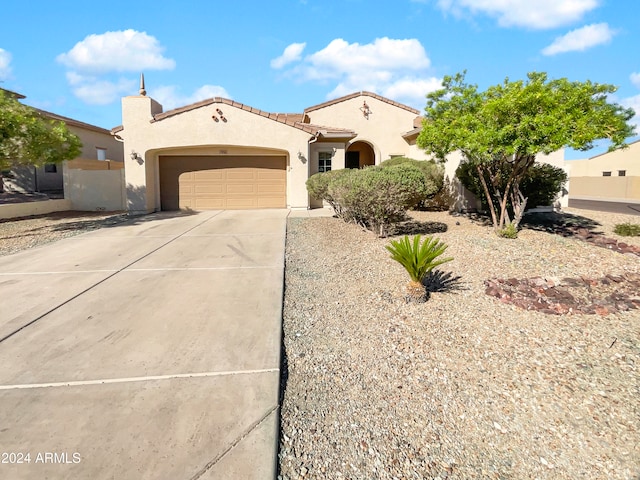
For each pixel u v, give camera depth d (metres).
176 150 18.50
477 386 4.00
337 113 21.88
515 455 3.13
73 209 20.28
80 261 8.86
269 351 4.56
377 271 7.66
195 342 4.79
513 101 8.12
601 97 8.57
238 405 3.55
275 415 3.42
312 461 2.99
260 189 19.19
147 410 3.45
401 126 22.22
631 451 3.15
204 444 3.04
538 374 4.17
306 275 7.73
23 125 12.46
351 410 3.62
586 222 13.46
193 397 3.65
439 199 17.19
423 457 3.08
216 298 6.37
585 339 4.84
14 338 4.87
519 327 5.18
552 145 7.85
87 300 6.27
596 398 3.77
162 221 15.19
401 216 10.80
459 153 15.85
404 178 9.70
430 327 5.26
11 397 3.62
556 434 3.34
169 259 9.02
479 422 3.49
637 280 7.08
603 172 41.25
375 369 4.31
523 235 10.22
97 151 26.06
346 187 10.93
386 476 2.88
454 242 9.51
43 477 2.69
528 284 6.83
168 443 3.04
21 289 6.83
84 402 3.56
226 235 12.02
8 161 12.77
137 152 17.48
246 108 17.59
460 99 9.94
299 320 5.57
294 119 25.58
